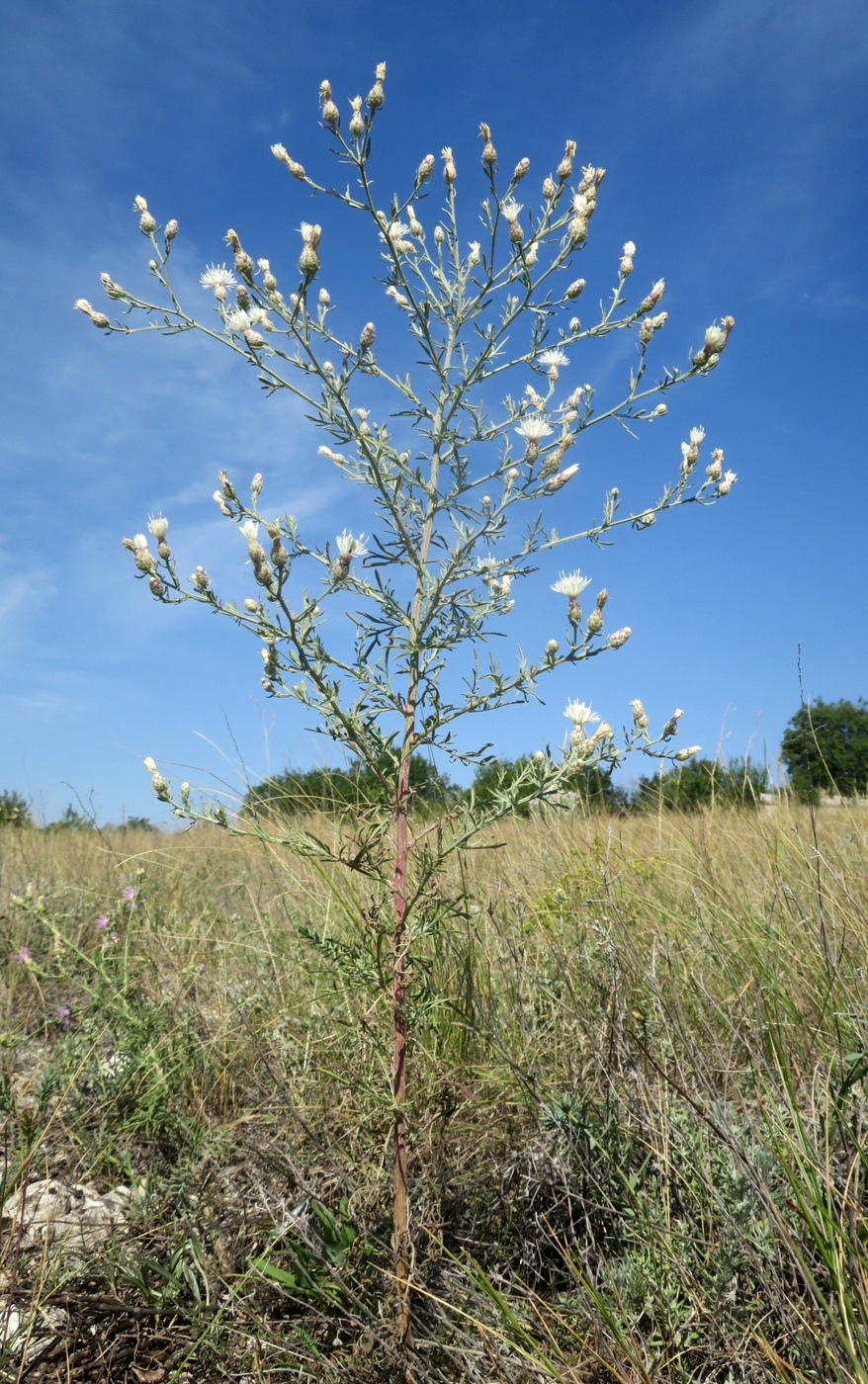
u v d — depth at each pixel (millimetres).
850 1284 1404
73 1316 1630
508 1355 1492
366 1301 1724
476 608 1799
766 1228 1604
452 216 1853
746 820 4566
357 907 2783
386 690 1779
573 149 1813
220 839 5910
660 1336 1530
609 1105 2035
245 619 1707
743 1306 1558
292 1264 1799
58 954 2934
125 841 6605
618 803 5461
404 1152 1708
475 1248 1907
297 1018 2740
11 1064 2633
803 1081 2176
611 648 1674
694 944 2996
